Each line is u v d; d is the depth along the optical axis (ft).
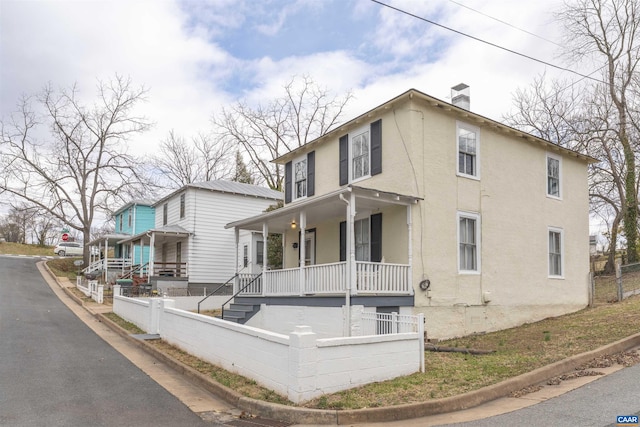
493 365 28.07
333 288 40.68
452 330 43.86
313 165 57.41
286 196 63.26
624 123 76.74
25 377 27.40
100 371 29.66
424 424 19.29
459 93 53.21
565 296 55.57
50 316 55.52
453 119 46.96
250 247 83.46
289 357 21.94
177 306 70.18
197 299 72.18
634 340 32.76
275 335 23.32
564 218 57.26
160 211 98.94
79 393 24.43
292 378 21.54
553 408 20.49
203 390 25.45
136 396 24.12
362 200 41.14
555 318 51.34
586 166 62.18
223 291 82.69
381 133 46.98
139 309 47.16
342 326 39.17
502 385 23.54
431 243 43.57
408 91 43.11
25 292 77.71
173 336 37.27
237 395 22.70
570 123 89.51
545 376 25.95
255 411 21.29
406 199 42.01
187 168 156.04
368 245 47.75
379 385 23.50
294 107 135.95
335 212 48.29
